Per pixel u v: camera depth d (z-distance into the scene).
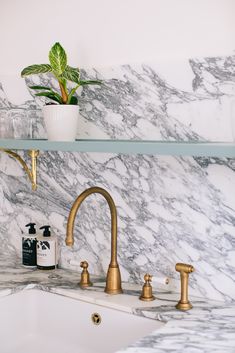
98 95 1.82
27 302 1.81
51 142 1.65
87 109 1.85
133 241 1.77
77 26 1.87
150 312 1.51
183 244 1.65
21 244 2.15
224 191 1.55
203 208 1.60
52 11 1.94
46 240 1.97
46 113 1.71
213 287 1.60
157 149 1.40
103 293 1.69
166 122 1.66
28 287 1.79
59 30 1.93
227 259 1.57
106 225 1.84
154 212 1.71
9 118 1.89
